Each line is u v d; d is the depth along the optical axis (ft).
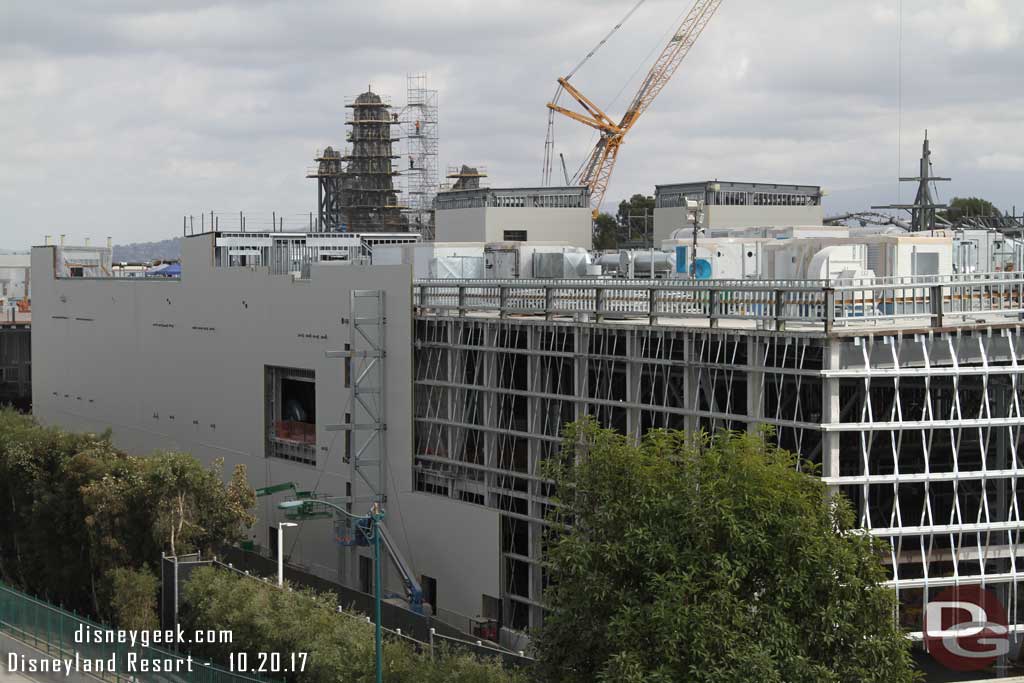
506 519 222.28
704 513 130.52
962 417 182.60
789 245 234.99
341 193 596.29
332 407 256.93
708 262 240.32
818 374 168.96
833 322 173.17
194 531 217.97
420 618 201.05
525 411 220.84
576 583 137.59
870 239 220.43
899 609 179.42
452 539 229.45
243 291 286.05
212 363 300.81
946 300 191.42
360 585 249.55
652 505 133.90
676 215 393.50
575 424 150.20
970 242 266.36
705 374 186.70
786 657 126.21
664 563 132.16
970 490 185.16
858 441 176.45
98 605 228.63
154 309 326.65
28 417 292.81
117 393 346.54
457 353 232.73
